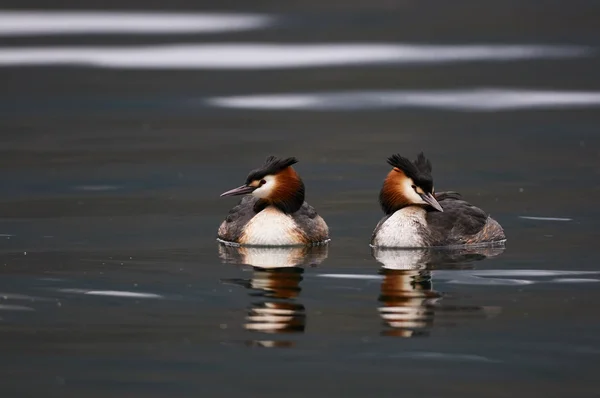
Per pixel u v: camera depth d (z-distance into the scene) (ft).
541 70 115.34
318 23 150.10
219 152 77.77
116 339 37.01
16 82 108.78
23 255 48.85
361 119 91.86
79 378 33.53
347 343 36.40
